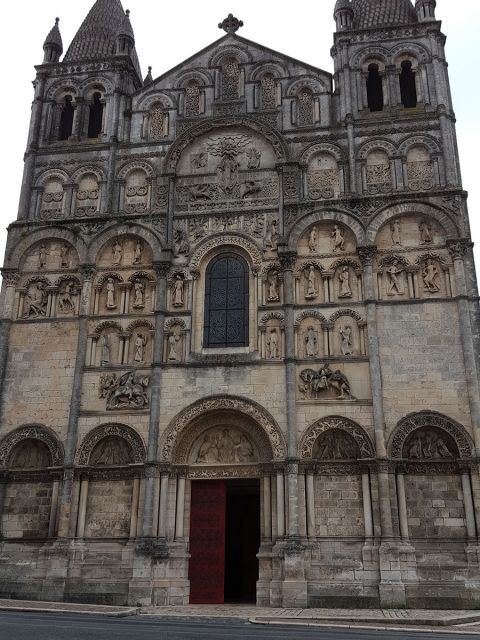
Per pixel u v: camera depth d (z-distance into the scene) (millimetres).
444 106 42156
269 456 36969
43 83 47750
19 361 40594
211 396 37938
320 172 42188
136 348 39906
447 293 38312
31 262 42969
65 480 37344
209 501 37594
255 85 45062
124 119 45969
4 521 37875
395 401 36594
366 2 47812
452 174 40469
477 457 34750
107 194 43656
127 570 35719
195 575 36375
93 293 41562
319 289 39750
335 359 37812
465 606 32656
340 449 36562
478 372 36531
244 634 21453
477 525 33844
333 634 22297
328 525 35250
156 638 19500
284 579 33906
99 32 50438
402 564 33438
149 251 42031
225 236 41500
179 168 43812
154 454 37188
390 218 40094
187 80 46031
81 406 39062
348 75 44031
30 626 22391
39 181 44938
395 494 35031
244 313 40344
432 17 44844
